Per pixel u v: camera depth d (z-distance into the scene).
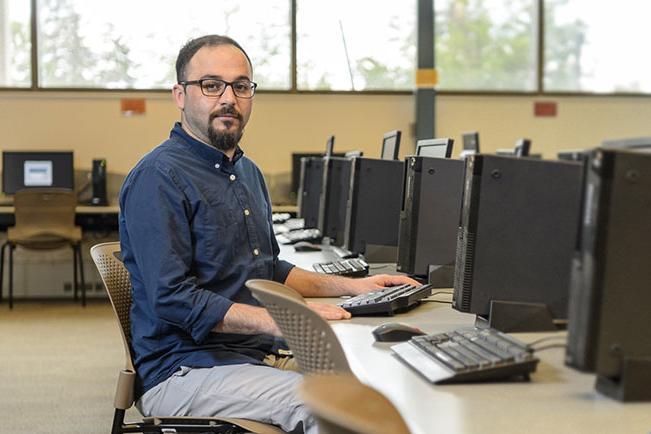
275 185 7.07
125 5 6.89
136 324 1.98
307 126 7.12
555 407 1.18
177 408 1.87
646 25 7.54
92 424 3.45
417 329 1.67
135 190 1.95
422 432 1.07
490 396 1.24
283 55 7.11
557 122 7.43
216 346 1.95
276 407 1.78
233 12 7.04
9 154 6.58
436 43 7.36
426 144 2.96
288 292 1.40
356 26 7.19
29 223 6.14
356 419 0.62
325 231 3.90
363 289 2.28
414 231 2.42
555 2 7.44
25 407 3.69
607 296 1.15
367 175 3.12
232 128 2.06
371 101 7.19
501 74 7.46
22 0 6.77
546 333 1.60
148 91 6.89
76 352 4.78
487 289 1.64
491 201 1.63
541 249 1.62
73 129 6.83
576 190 1.59
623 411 1.15
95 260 2.06
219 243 2.00
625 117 7.52
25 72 6.80
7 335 5.28
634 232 1.14
